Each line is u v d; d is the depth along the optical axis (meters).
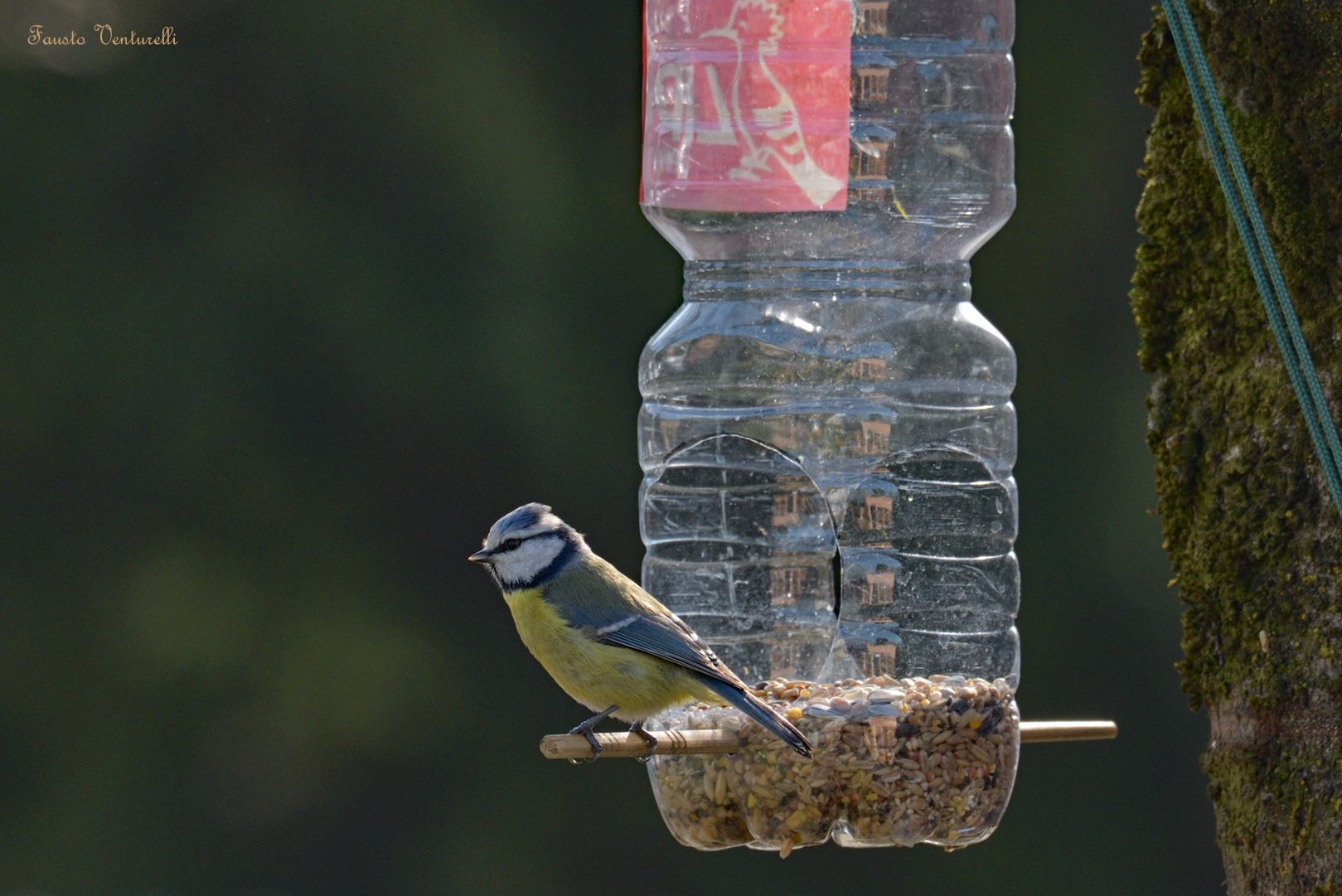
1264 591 4.93
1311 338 4.78
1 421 16.45
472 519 16.69
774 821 5.70
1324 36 4.71
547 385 16.75
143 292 16.72
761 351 6.15
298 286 16.72
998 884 15.88
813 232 6.13
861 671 5.93
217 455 16.56
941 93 6.18
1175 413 5.25
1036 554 16.22
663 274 16.98
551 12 17.08
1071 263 16.61
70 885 16.20
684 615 6.25
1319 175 4.74
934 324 6.13
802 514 6.14
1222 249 5.13
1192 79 4.80
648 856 16.48
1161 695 16.09
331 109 16.88
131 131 16.84
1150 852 15.90
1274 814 4.84
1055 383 16.45
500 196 16.83
